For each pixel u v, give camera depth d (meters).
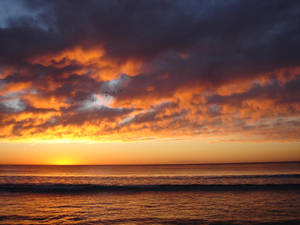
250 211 12.45
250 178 30.16
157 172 55.22
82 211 12.76
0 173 49.53
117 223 10.43
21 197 17.22
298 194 17.62
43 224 10.29
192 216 11.57
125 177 35.28
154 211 12.71
